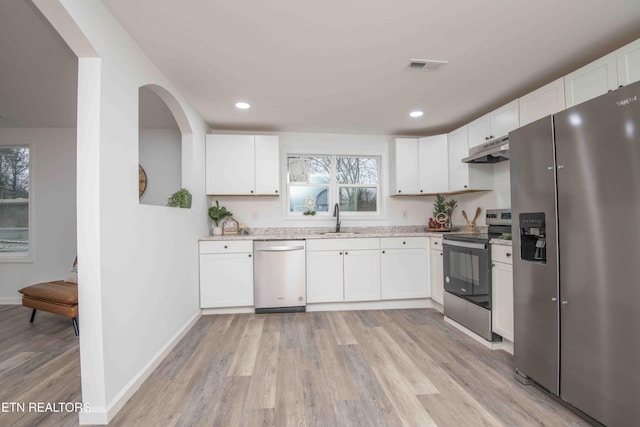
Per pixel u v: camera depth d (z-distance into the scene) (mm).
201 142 3273
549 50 2002
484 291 2398
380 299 3352
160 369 2029
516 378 1885
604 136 1327
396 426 1462
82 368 1477
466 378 1897
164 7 1550
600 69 1846
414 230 4051
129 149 1773
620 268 1280
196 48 1941
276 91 2623
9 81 2473
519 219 1831
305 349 2324
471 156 2982
